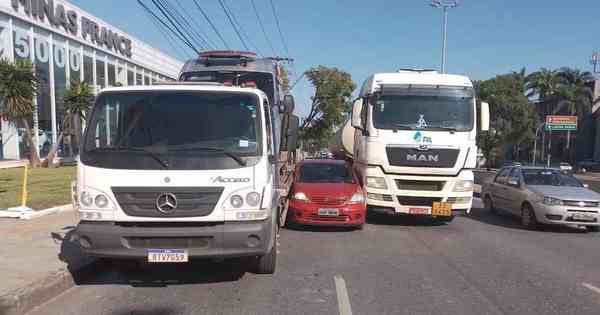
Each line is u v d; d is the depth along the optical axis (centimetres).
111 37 3225
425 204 1091
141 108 592
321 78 5638
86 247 554
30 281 566
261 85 1163
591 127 6419
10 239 793
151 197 549
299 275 680
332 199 1016
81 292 595
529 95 6481
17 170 2214
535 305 569
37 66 2492
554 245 957
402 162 1076
